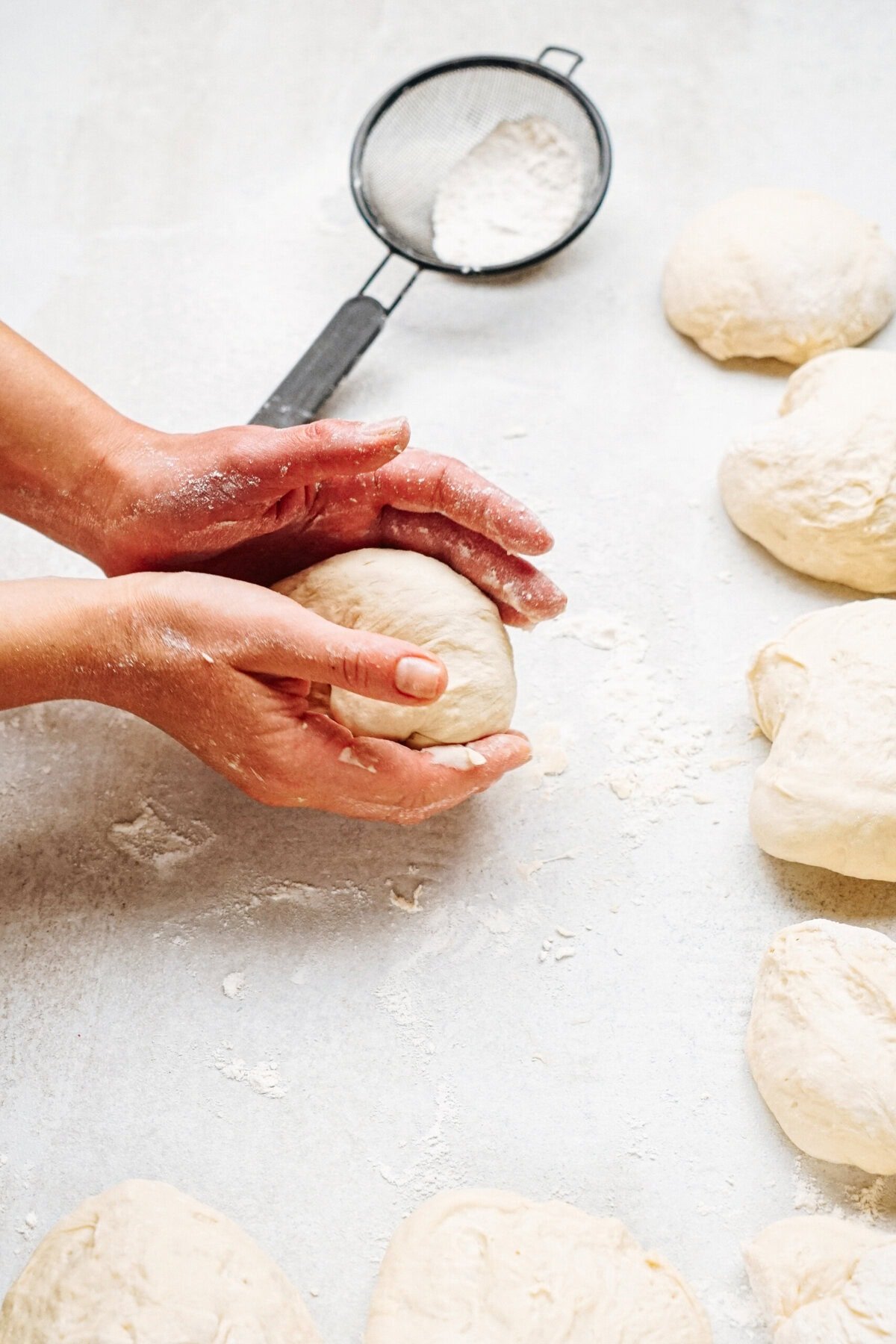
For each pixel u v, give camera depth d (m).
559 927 1.54
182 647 1.39
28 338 2.01
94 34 2.33
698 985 1.50
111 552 1.59
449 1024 1.49
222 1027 1.50
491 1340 1.25
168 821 1.62
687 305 1.90
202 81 2.28
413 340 1.98
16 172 2.19
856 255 1.85
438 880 1.58
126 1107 1.46
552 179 2.06
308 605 1.53
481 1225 1.33
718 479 1.78
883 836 1.44
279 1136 1.44
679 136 2.14
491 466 1.85
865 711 1.48
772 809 1.50
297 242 2.09
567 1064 1.46
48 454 1.53
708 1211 1.38
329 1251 1.38
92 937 1.56
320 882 1.58
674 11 2.26
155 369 1.98
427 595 1.49
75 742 1.69
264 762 1.42
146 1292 1.26
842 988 1.39
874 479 1.63
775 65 2.19
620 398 1.91
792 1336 1.24
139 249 2.10
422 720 1.48
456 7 2.31
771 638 1.69
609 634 1.72
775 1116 1.40
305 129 2.21
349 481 1.50
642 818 1.60
